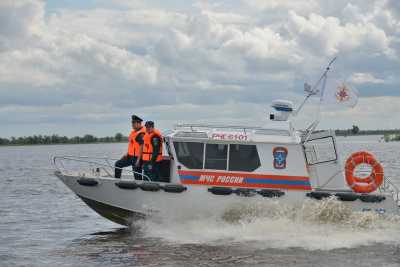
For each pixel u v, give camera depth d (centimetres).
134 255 1101
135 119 1303
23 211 1758
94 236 1316
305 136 1311
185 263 1036
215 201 1250
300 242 1180
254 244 1166
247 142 1260
